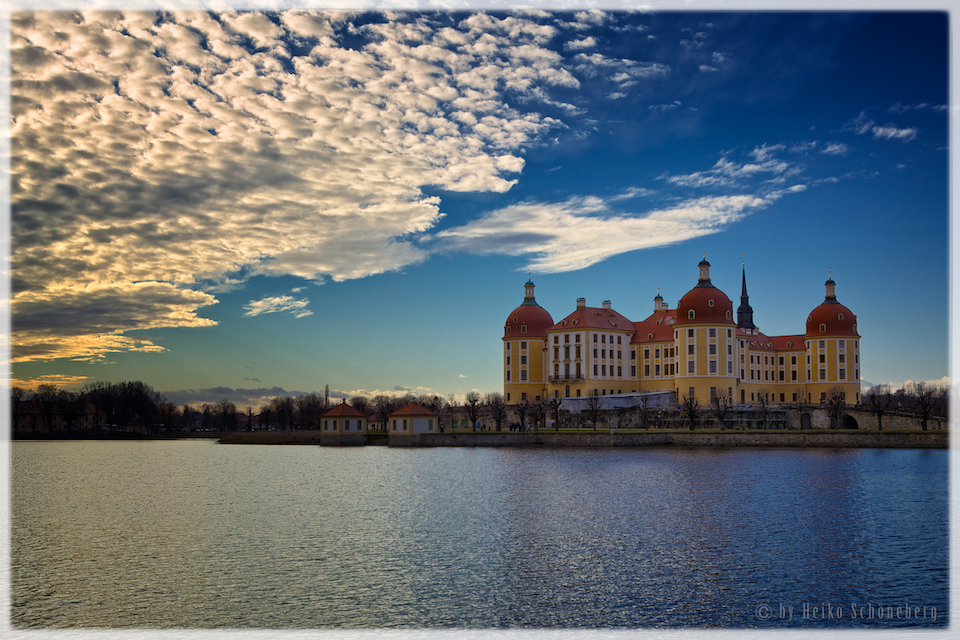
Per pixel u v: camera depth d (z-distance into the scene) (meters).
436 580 53.28
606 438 176.88
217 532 70.38
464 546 63.19
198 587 52.03
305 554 60.84
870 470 116.44
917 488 95.25
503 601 48.84
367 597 49.66
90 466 148.88
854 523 72.19
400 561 58.22
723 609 47.41
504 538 66.19
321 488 102.94
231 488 104.88
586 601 48.75
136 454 189.88
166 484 111.44
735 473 113.31
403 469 129.00
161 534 69.62
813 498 87.38
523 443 185.88
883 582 52.66
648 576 54.03
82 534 70.12
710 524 71.88
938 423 181.50
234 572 55.62
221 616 46.56
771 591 50.81
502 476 113.75
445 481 108.50
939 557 58.91
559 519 75.06
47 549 63.66
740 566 56.41
